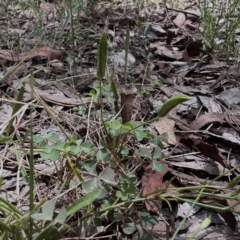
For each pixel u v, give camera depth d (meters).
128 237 0.79
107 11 2.39
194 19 2.40
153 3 2.66
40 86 1.32
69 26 2.06
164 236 0.81
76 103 1.31
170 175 0.95
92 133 1.01
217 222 0.86
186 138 1.11
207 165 1.04
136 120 1.24
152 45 1.96
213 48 1.82
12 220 0.74
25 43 1.84
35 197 0.89
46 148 0.75
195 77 1.62
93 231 0.78
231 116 1.28
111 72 1.54
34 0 2.18
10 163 1.00
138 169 0.96
